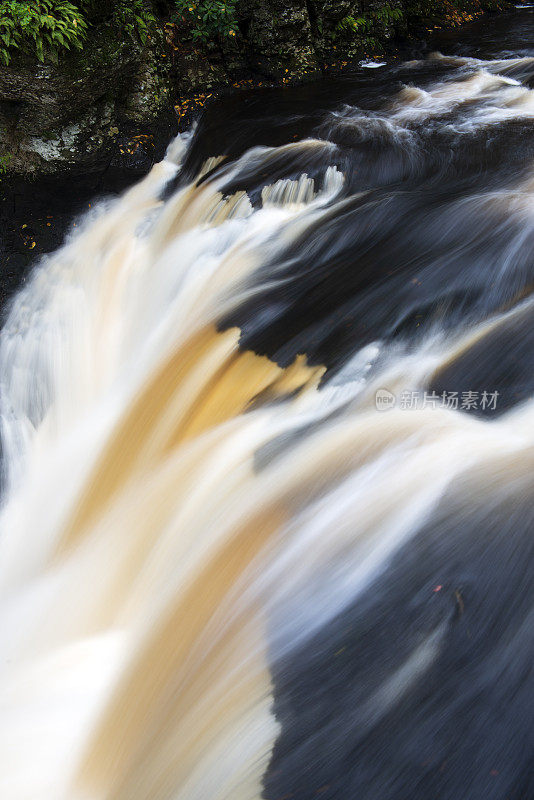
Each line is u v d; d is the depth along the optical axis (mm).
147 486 4961
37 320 7426
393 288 5168
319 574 3541
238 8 9562
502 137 7141
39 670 4195
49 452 6645
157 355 6203
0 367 7277
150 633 4047
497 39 10711
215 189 7289
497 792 2461
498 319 4633
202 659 3609
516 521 3225
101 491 5648
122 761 3480
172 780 3182
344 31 10172
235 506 4262
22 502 6137
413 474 3701
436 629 2986
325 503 3852
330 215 6285
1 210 8016
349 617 3236
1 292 7586
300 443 4309
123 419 5852
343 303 5223
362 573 3406
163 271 7055
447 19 11469
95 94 8328
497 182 6184
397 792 2586
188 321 6242
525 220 5312
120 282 7387
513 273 4953
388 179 6723
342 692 2947
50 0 7668
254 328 5445
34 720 3828
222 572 3977
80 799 3436
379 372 4562
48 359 7160
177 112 9234
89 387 6926
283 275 5973
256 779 2859
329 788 2695
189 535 4402
